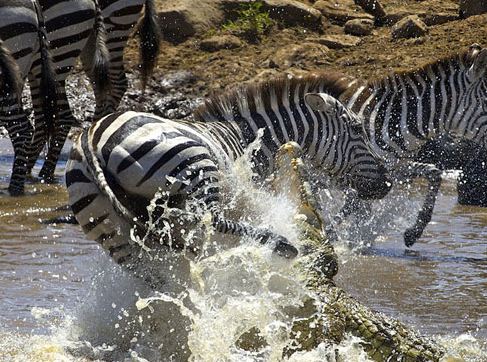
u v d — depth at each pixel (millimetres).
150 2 19484
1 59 14758
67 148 22234
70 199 9203
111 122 9289
